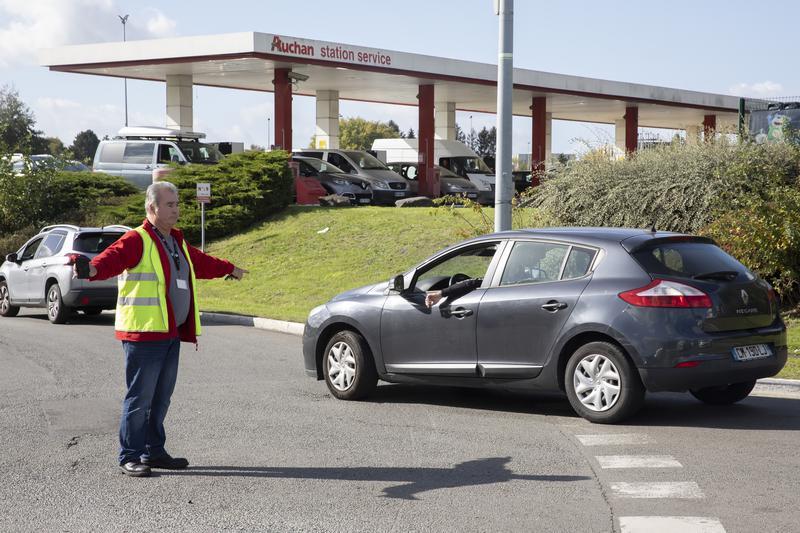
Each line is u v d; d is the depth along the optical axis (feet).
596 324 29.53
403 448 27.40
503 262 32.50
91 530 20.16
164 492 23.06
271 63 126.41
